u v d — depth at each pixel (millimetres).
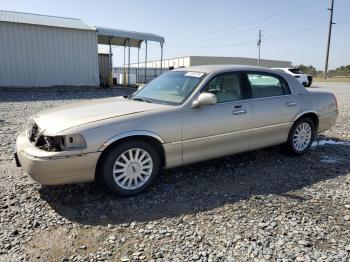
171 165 4309
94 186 4320
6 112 10406
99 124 3742
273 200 4012
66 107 4469
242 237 3174
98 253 2912
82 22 22891
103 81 23469
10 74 18641
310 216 3611
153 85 5203
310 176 4855
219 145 4656
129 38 23859
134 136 3953
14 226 3326
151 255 2885
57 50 19797
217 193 4203
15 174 4727
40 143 3754
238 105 4789
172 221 3482
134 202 3922
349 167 5289
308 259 2838
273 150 6117
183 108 4289
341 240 3146
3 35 18172
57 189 4219
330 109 6133
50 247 3000
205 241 3104
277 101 5281
